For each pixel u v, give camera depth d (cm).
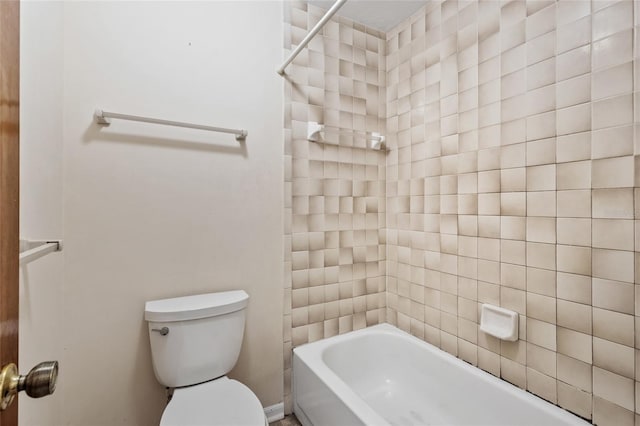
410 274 191
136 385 138
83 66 127
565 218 118
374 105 204
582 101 113
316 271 183
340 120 190
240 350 154
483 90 147
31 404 90
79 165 126
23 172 84
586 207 112
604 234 108
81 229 127
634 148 101
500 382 138
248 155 163
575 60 114
